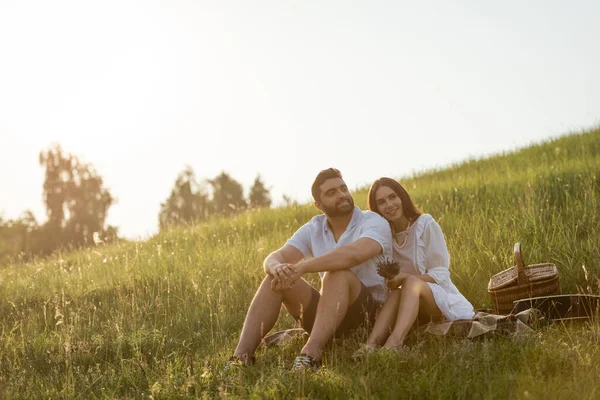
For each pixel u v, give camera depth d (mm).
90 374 5441
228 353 5609
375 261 5484
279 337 5711
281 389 4055
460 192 13109
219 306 7133
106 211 50906
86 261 13195
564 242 8000
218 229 14430
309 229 5809
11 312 8586
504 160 19188
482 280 7555
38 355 6207
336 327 4934
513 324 5000
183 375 4754
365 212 5598
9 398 4953
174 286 8914
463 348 4539
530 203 9805
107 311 8133
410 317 4969
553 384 3812
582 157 15312
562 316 5684
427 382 3902
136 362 5477
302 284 5367
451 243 8695
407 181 18938
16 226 50156
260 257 9992
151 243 14008
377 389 3930
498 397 3705
